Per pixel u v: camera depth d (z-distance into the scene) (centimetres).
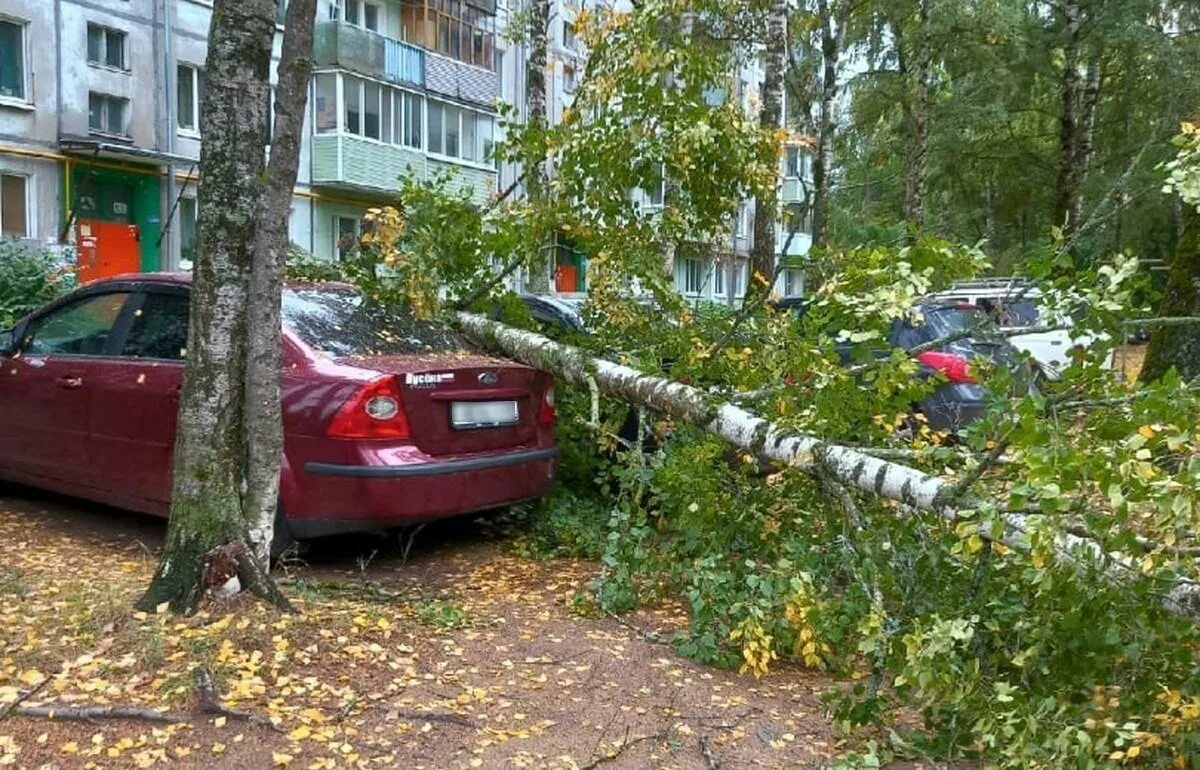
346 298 624
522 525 640
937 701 350
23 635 389
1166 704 327
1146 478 286
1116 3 2180
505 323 664
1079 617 330
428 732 348
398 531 591
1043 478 297
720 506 493
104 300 634
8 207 1980
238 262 411
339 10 2547
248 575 417
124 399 586
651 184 662
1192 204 420
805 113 1908
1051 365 425
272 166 418
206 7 2322
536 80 1473
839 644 414
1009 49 2291
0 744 314
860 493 450
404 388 530
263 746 326
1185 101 2167
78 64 2062
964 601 389
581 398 639
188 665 365
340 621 429
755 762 349
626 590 494
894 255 449
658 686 407
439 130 2752
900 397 454
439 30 2772
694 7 683
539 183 676
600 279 656
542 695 388
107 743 321
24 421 645
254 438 423
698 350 548
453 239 650
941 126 2416
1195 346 941
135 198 2231
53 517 650
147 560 541
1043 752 313
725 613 434
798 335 505
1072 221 2259
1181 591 320
